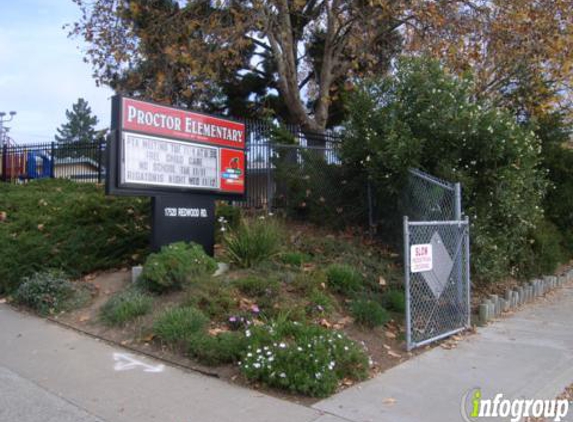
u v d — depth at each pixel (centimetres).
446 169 915
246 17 1359
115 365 559
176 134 855
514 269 1083
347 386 520
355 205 1105
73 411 446
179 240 851
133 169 791
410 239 680
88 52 1388
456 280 758
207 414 444
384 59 1605
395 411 463
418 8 1316
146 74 1411
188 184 870
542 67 1415
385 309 754
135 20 1387
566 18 1331
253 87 1988
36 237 927
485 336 735
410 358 621
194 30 1351
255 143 1205
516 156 944
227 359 551
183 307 668
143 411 448
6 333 671
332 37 1559
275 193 1177
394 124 955
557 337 735
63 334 666
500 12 1341
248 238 855
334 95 1752
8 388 496
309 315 680
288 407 463
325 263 889
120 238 940
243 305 675
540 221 1234
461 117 925
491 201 959
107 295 784
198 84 1345
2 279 847
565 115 1486
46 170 1889
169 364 563
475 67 1364
